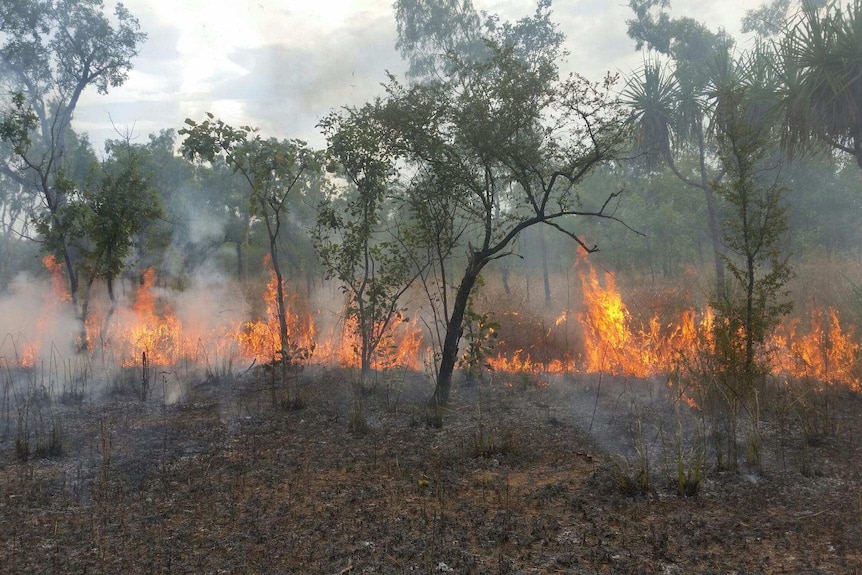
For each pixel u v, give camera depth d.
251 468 6.19
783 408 7.21
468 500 5.23
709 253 22.86
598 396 8.34
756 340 6.90
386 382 9.33
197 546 4.48
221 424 7.82
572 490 5.38
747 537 4.34
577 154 7.88
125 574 4.09
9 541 4.64
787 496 5.06
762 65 10.05
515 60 7.99
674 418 7.21
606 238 22.30
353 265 9.91
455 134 8.10
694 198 21.97
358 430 7.31
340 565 4.10
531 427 7.34
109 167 21.81
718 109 8.09
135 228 12.46
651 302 12.80
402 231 9.68
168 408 8.67
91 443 7.11
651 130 14.63
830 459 5.87
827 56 8.40
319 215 9.98
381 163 9.30
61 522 4.97
